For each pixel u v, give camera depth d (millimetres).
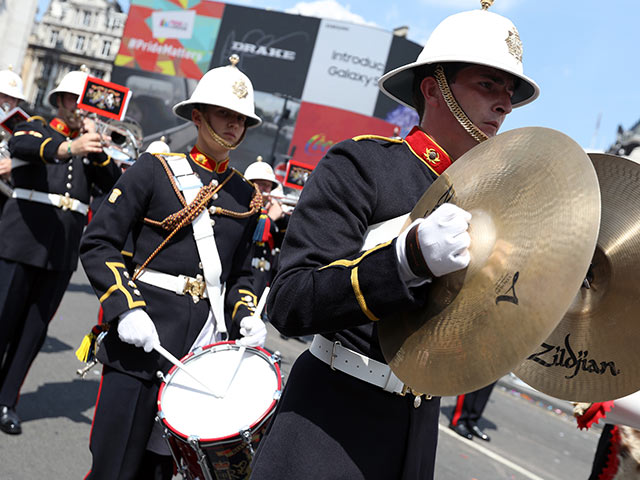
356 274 1383
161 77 34062
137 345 2588
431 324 1391
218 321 2838
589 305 1690
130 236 2857
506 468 5434
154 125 34000
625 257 1635
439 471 4891
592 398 1632
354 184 1573
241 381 2562
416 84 1831
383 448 1613
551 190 1255
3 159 4750
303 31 32375
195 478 2410
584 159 1222
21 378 3949
